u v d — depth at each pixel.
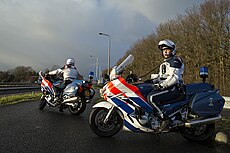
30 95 16.02
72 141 4.94
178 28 35.62
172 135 5.73
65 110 9.80
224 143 5.02
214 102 5.27
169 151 4.52
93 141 4.99
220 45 28.80
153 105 5.05
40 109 9.61
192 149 4.67
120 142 5.00
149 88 5.20
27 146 4.48
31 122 6.68
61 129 5.99
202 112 5.16
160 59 38.91
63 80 9.34
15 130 5.66
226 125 6.38
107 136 5.34
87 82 8.77
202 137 5.25
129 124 5.05
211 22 29.80
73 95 8.54
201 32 31.50
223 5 28.98
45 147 4.47
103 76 5.70
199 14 32.09
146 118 5.02
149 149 4.60
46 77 9.71
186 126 5.04
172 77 5.06
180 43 34.28
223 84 26.14
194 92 5.34
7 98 12.75
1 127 5.91
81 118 7.84
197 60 31.17
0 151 4.15
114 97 5.14
